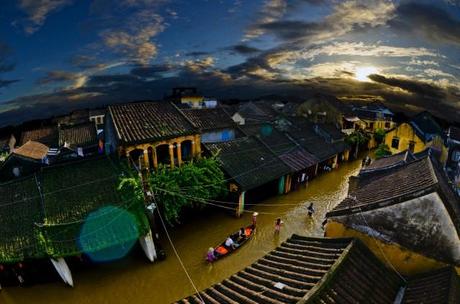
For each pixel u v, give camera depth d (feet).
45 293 46.70
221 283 29.17
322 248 32.60
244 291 27.14
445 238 33.04
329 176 105.29
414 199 34.42
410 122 100.07
